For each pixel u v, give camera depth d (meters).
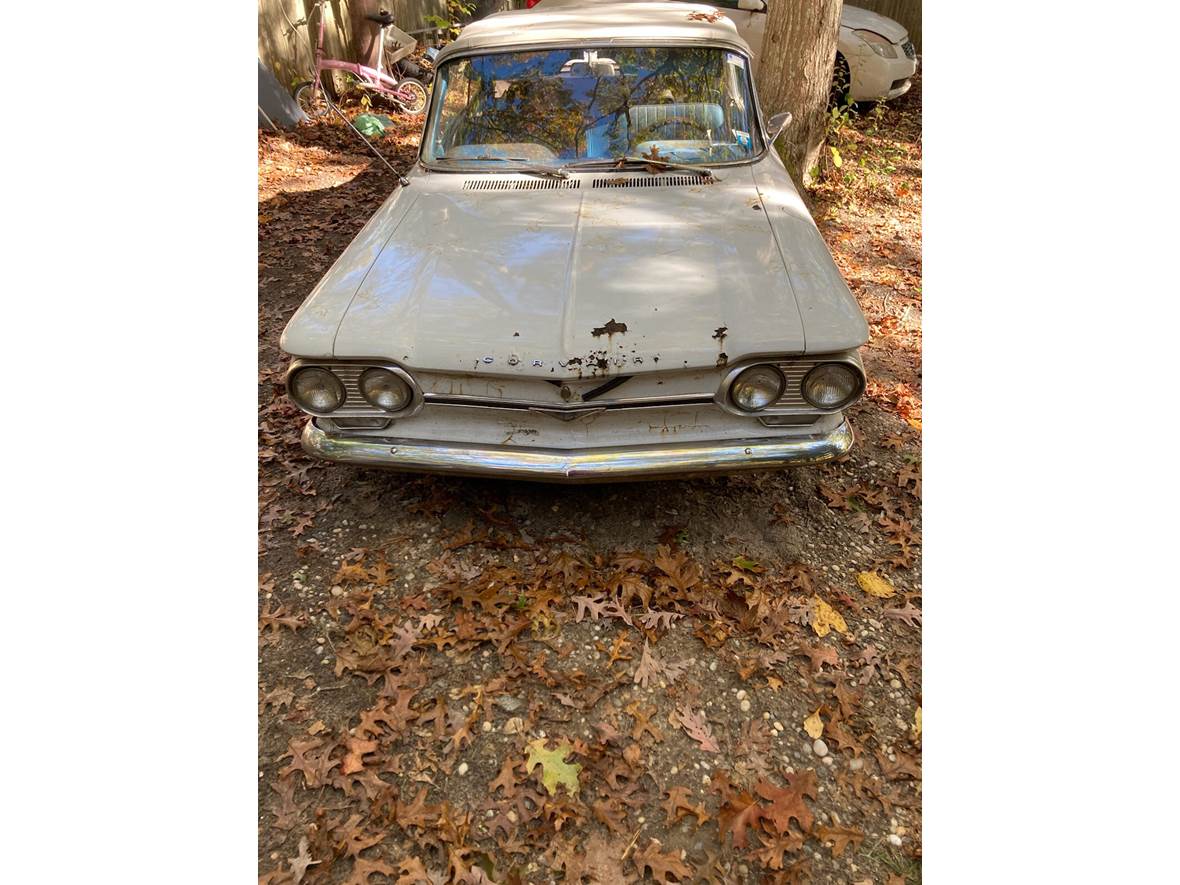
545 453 2.40
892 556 2.74
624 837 1.90
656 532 2.82
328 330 2.35
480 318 2.36
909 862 1.85
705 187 3.04
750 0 7.15
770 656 2.35
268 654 2.38
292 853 1.88
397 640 2.39
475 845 1.89
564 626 2.46
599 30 3.32
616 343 2.26
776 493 3.03
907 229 5.62
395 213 2.96
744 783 2.01
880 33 7.51
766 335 2.28
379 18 8.05
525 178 3.11
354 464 2.49
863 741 2.12
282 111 7.17
